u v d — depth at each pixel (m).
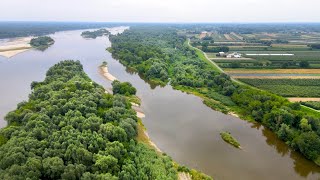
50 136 84.06
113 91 151.00
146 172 78.31
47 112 98.50
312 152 94.12
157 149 96.88
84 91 119.75
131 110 114.69
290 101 138.38
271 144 105.88
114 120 100.88
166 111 133.38
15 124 96.69
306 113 114.62
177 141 104.25
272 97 129.62
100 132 87.69
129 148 87.44
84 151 75.38
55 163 70.44
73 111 99.25
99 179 68.00
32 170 68.19
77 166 70.31
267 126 118.25
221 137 109.06
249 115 127.75
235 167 89.69
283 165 92.50
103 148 81.75
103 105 111.94
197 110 135.75
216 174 85.50
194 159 92.75
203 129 115.25
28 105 108.75
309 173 89.44
